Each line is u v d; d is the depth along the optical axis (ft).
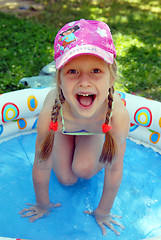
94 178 7.87
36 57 15.79
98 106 5.39
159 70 14.98
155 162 8.50
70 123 6.23
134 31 21.29
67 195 7.26
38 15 23.53
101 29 5.36
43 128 6.03
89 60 5.00
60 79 5.40
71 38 5.17
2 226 6.32
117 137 6.07
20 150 8.85
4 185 7.47
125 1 29.96
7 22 20.72
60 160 7.25
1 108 8.70
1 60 15.07
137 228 6.33
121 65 15.03
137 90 13.02
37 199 6.70
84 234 6.19
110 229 6.31
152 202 7.06
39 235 6.14
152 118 8.82
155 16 25.32
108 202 6.42
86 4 27.84
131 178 7.82
